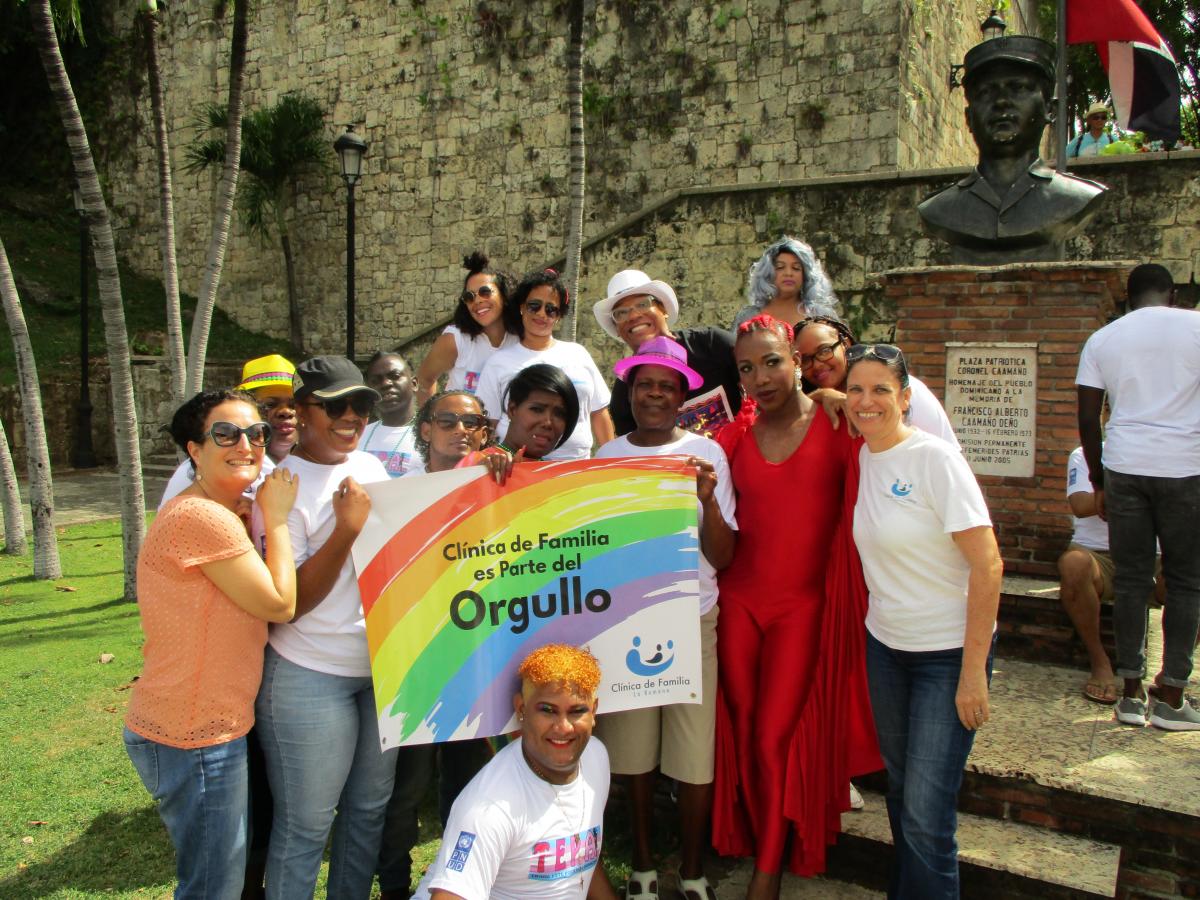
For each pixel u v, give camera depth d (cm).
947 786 281
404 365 430
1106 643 443
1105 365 400
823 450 325
